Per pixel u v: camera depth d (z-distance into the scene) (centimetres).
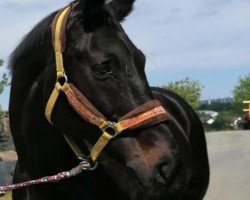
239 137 1292
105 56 273
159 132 274
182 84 3975
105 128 276
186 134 437
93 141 287
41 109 312
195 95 3956
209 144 1228
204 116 2497
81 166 301
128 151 274
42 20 315
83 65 278
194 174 448
